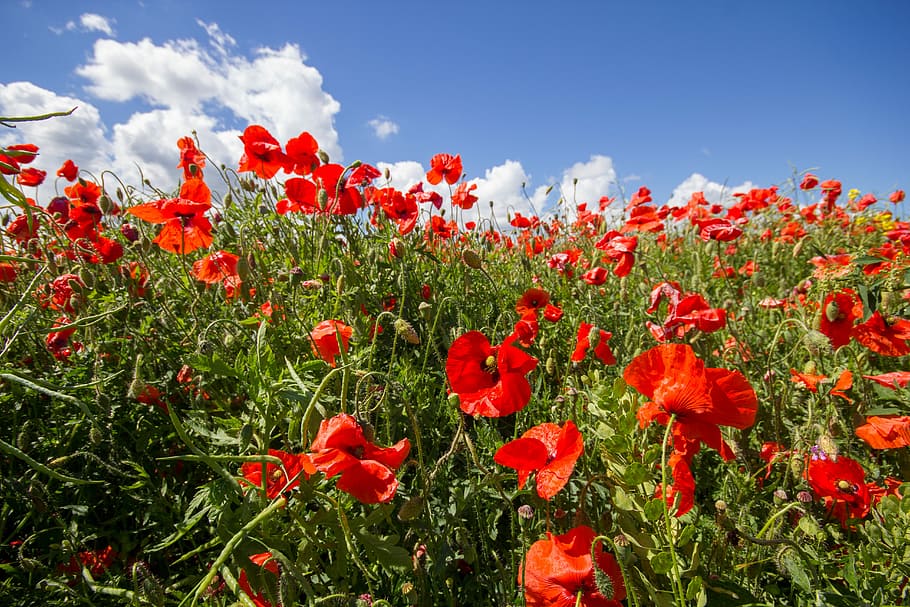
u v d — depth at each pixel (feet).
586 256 3.04
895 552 1.04
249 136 2.11
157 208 1.71
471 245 2.77
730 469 1.35
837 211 4.46
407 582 1.06
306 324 1.65
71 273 1.69
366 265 2.15
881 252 2.66
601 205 3.89
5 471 1.22
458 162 2.71
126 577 1.13
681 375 0.98
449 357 1.13
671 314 1.57
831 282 1.62
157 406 1.40
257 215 2.27
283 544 0.92
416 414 1.47
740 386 0.99
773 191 4.00
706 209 4.18
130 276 1.76
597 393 1.20
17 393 1.23
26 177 2.14
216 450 1.17
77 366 1.44
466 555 1.12
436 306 1.98
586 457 1.25
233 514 0.92
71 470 1.29
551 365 1.66
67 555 1.12
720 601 0.97
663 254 3.70
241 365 1.04
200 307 1.83
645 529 1.01
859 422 1.33
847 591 1.08
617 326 2.30
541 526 1.21
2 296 1.58
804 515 1.06
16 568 1.10
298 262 1.98
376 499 0.82
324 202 1.91
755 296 2.76
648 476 0.97
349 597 0.88
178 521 1.21
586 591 0.91
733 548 1.17
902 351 1.48
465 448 1.43
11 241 1.89
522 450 0.99
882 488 1.29
